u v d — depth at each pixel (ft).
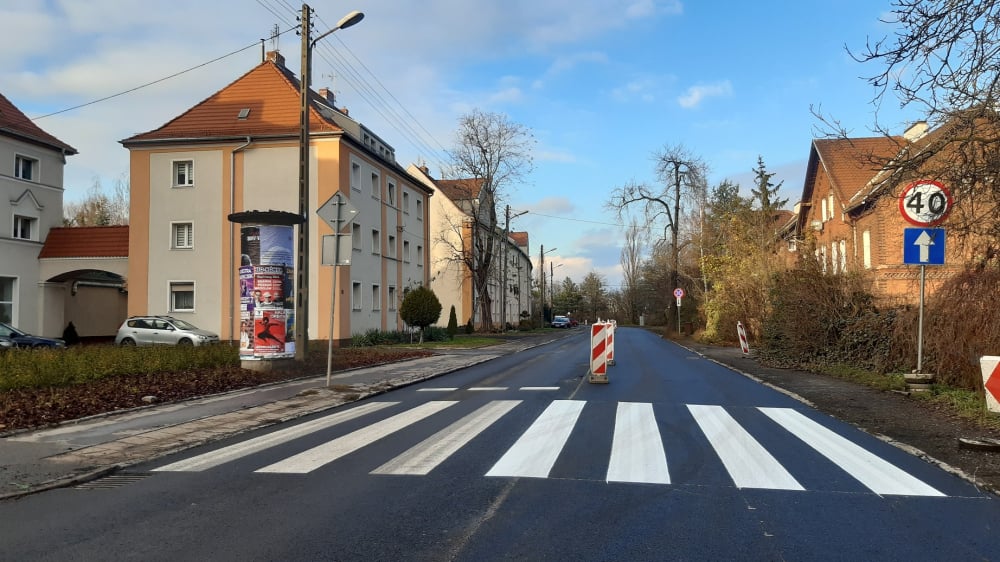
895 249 83.76
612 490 18.42
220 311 93.76
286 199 93.40
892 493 18.13
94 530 15.48
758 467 21.01
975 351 34.76
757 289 88.22
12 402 33.45
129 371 45.93
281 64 109.60
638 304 281.33
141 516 16.53
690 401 35.73
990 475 19.70
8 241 94.73
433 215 186.39
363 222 103.19
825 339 54.54
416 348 90.53
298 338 57.06
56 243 100.68
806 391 39.22
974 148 31.86
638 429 27.32
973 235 37.55
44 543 14.60
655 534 14.89
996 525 15.49
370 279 106.11
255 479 20.06
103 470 21.26
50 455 23.68
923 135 34.35
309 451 24.02
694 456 22.53
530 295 335.67
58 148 103.14
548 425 28.30
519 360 69.56
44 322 99.86
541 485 18.93
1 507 17.52
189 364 50.49
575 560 13.35
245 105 98.53
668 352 81.87
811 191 127.95
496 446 24.25
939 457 22.06
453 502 17.34
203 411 33.53
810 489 18.52
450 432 27.09
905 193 34.73
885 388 39.01
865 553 13.74
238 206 94.02
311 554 13.74
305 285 57.41
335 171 92.79
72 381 41.09
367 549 14.01
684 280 145.18
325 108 106.42
